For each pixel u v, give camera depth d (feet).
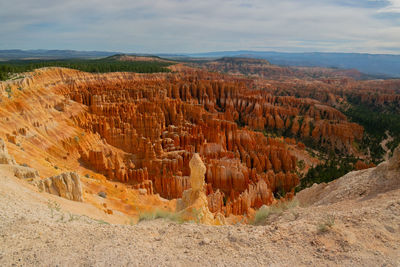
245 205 150.82
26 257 31.37
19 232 36.50
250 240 35.76
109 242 35.27
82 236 36.94
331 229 36.19
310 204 75.61
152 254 32.73
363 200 52.85
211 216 64.49
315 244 33.63
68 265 30.27
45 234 36.73
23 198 52.85
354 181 66.80
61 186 75.15
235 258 31.96
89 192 103.96
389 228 36.19
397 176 57.72
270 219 52.75
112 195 119.34
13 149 107.76
